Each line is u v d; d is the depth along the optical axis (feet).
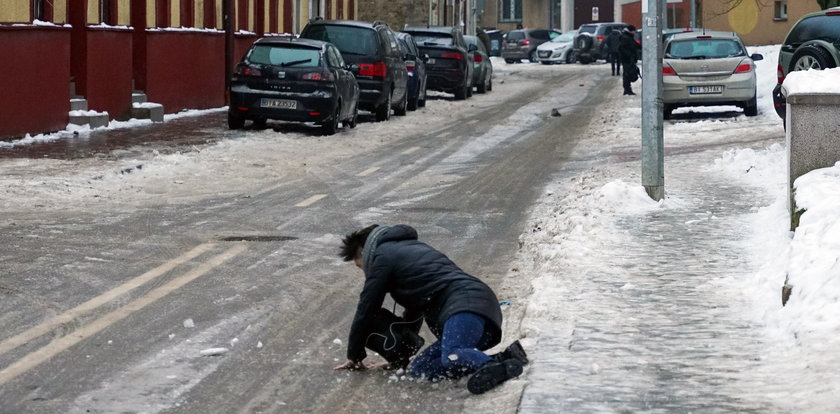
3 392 22.06
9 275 33.12
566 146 76.28
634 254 34.42
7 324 27.43
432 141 80.59
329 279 33.68
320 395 22.26
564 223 41.14
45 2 75.82
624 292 29.50
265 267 35.19
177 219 44.52
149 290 31.50
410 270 22.71
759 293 28.66
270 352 25.53
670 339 24.90
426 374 22.84
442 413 20.92
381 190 54.29
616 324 26.30
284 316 29.04
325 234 41.55
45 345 25.55
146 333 26.89
